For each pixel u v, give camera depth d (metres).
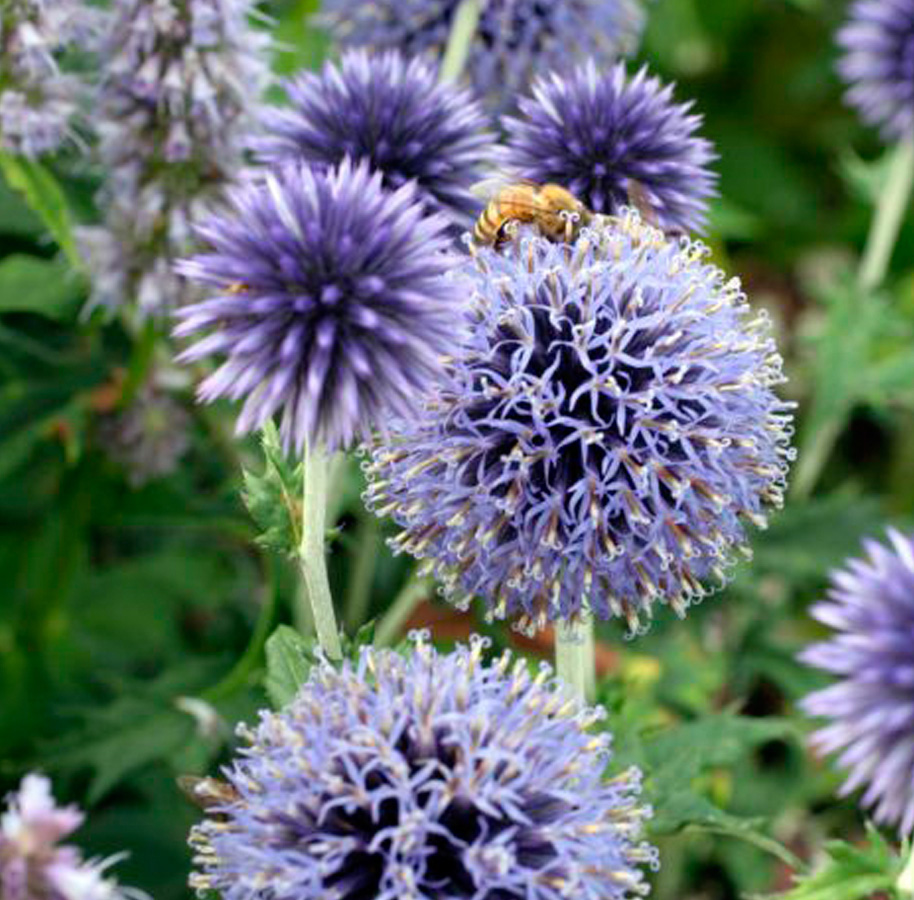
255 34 0.32
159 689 0.33
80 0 0.31
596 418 0.26
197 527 0.37
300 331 0.25
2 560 0.36
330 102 0.30
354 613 0.35
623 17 0.35
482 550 0.26
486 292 0.26
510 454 0.26
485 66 0.34
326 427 0.25
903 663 0.25
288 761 0.24
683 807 0.28
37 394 0.34
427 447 0.26
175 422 0.35
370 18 0.34
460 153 0.30
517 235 0.27
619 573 0.26
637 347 0.26
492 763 0.24
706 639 0.37
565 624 0.26
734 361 0.26
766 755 0.37
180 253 0.32
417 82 0.30
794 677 0.37
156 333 0.34
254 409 0.25
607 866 0.25
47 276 0.34
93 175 0.33
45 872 0.23
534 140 0.30
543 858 0.24
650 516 0.26
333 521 0.32
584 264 0.27
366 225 0.25
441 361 0.25
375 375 0.25
